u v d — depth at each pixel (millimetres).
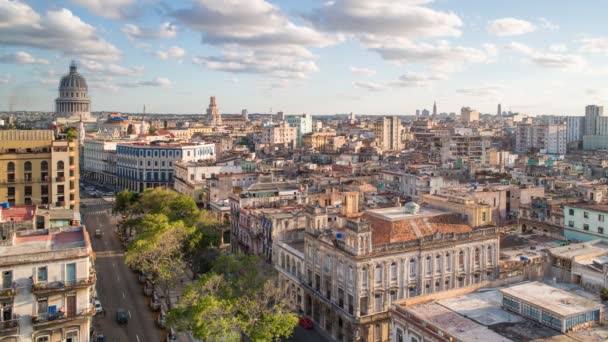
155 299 109875
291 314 84312
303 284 106000
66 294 72125
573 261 83750
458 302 74062
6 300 69062
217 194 180500
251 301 82125
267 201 153000
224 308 78312
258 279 87688
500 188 157375
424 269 94062
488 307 71938
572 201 137375
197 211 143250
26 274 70375
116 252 153875
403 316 70062
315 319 102938
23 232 82812
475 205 103000
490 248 101500
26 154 142375
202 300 76750
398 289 92000
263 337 79250
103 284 123812
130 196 174125
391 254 90625
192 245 116938
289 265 113938
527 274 85375
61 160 146625
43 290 70312
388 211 106250
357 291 88062
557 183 183875
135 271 134250
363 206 137625
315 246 101812
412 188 187125
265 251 126812
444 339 62000
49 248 75875
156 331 97688
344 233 96812
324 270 99062
